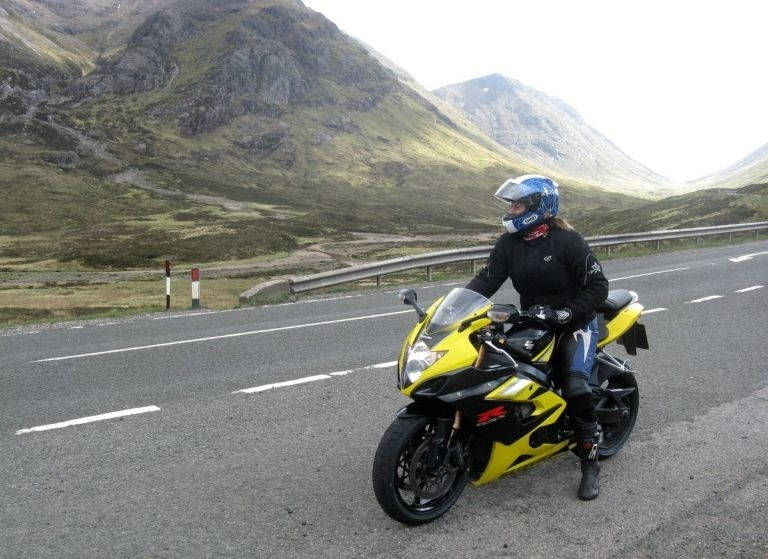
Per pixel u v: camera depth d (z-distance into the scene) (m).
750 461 4.86
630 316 4.89
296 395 6.61
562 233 4.17
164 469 4.77
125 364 8.15
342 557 3.56
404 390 3.78
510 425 3.92
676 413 5.94
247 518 4.01
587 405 4.21
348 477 4.62
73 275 40.44
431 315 4.01
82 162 162.00
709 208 62.47
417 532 3.84
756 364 7.59
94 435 5.49
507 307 3.80
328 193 190.25
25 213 102.19
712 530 3.86
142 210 117.50
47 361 8.48
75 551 3.62
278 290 15.48
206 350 8.90
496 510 4.13
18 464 4.87
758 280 14.62
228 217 107.00
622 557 3.57
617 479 4.58
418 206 185.25
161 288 27.30
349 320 11.14
